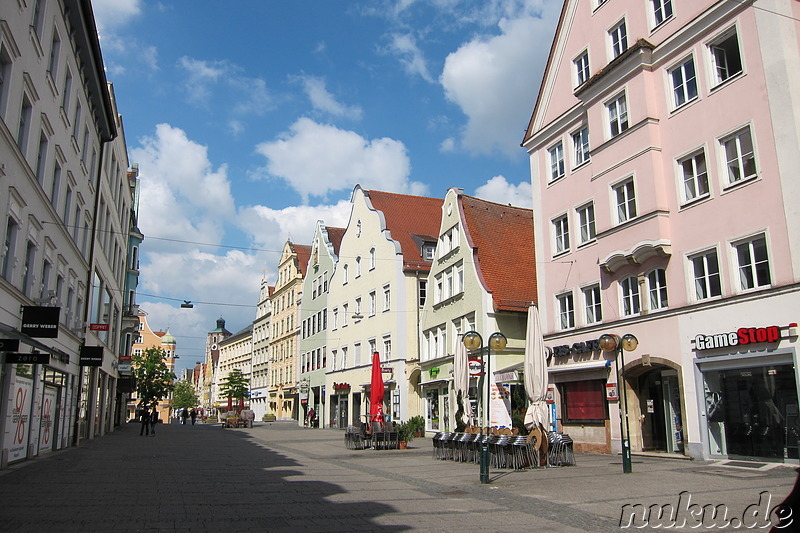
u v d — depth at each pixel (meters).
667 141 19.80
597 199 22.39
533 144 27.11
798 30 16.64
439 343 33.19
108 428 40.88
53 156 19.20
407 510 10.12
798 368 15.21
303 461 19.83
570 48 25.23
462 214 31.47
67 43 20.34
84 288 26.80
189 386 112.81
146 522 8.98
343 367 46.59
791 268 15.66
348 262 47.16
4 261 15.10
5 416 15.73
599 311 22.67
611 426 21.17
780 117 16.27
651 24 21.05
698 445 17.72
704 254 18.31
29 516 9.34
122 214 40.53
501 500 11.17
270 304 78.94
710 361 17.55
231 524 8.85
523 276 29.98
